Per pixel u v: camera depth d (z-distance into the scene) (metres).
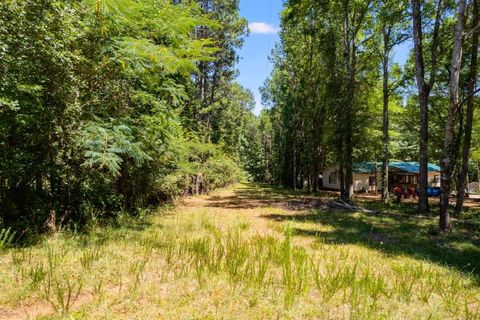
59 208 7.75
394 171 33.94
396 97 24.00
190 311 3.66
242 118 45.91
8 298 3.69
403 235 9.59
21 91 5.65
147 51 6.46
